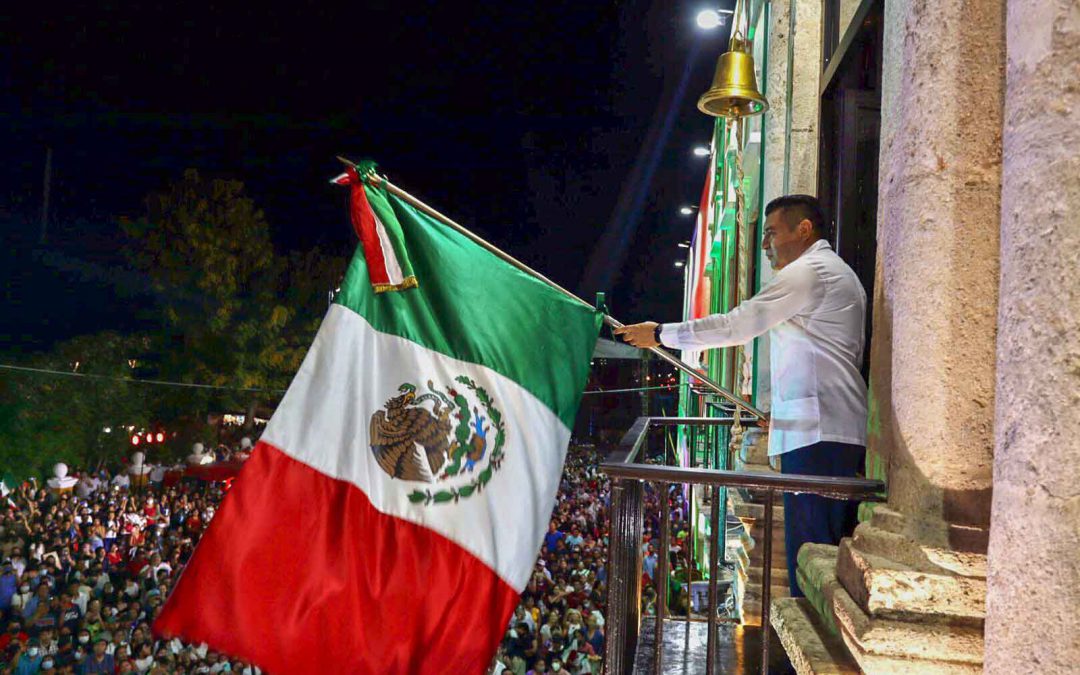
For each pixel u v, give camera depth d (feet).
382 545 9.82
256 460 9.71
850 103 17.46
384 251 10.43
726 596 25.99
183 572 9.40
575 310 11.19
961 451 8.48
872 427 10.49
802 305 11.80
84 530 51.37
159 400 69.62
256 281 71.15
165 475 63.98
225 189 69.77
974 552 8.29
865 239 16.72
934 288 8.68
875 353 10.44
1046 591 5.79
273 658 9.31
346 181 10.57
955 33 8.63
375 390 10.22
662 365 122.52
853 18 17.33
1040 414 5.91
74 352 66.85
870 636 8.17
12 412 63.46
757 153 28.07
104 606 43.24
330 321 10.23
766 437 20.01
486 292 10.87
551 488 10.59
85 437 65.46
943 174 8.67
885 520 9.07
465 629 9.87
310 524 9.66
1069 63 5.86
